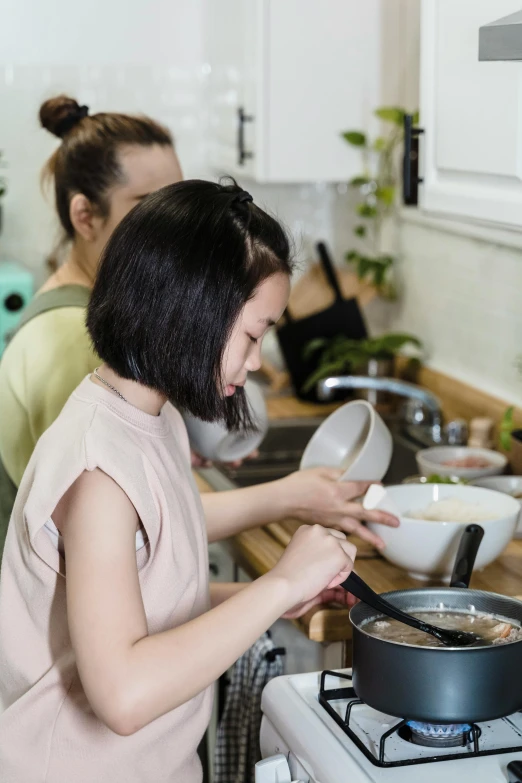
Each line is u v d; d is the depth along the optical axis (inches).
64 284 65.2
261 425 72.8
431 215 70.7
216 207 42.3
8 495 63.8
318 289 111.5
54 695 44.6
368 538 59.9
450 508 62.9
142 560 44.5
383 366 103.3
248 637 41.2
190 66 125.0
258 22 98.3
